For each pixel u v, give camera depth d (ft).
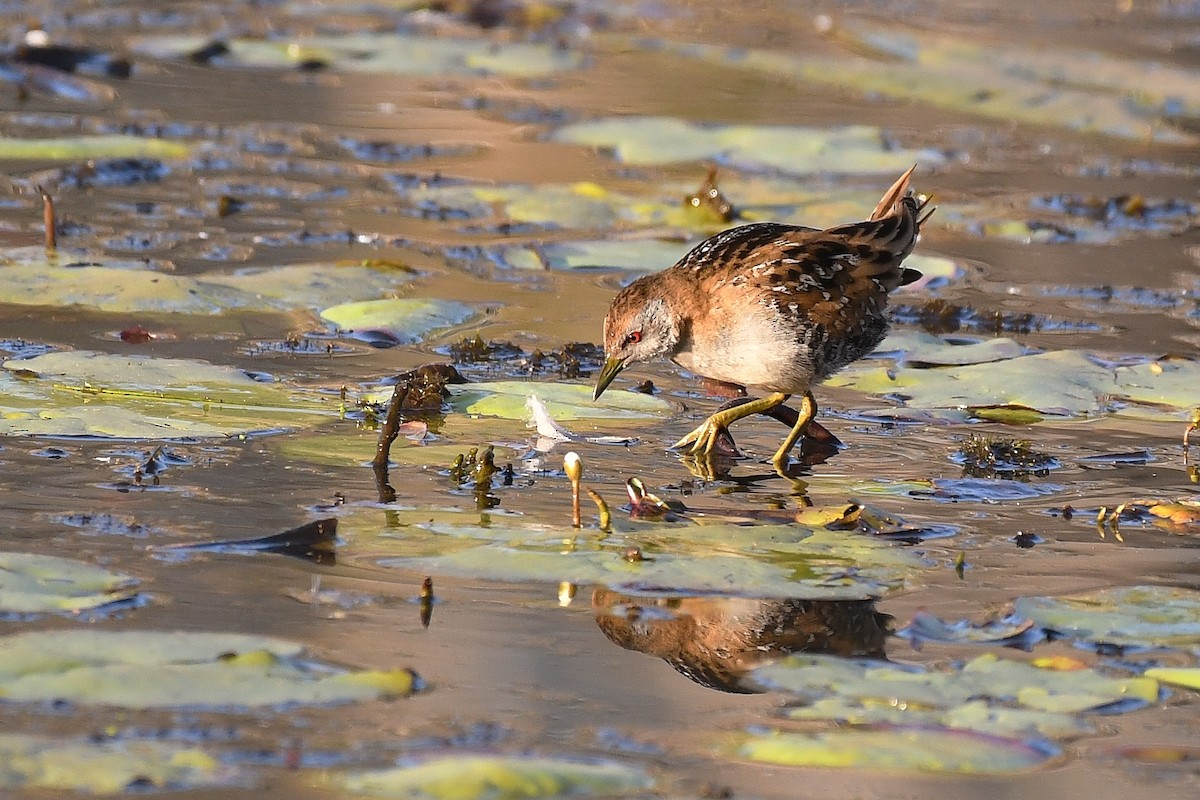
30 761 18.78
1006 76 75.97
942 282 48.24
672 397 38.14
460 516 28.66
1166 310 45.96
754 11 91.76
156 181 55.83
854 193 57.41
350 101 69.92
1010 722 21.04
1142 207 57.00
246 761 19.44
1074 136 68.74
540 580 25.49
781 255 35.06
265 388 35.91
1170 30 86.99
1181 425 36.63
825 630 24.39
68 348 38.22
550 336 41.91
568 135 64.03
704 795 19.36
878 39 82.12
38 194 53.21
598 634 23.97
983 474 32.94
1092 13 90.89
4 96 66.74
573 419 35.27
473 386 36.70
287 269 45.39
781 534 28.04
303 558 26.27
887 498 31.22
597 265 48.57
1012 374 38.47
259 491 29.60
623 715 21.39
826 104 73.20
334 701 20.61
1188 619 24.80
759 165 61.11
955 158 63.82
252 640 22.22
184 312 41.47
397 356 39.52
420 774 18.92
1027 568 27.30
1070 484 32.37
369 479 30.66
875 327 35.94
